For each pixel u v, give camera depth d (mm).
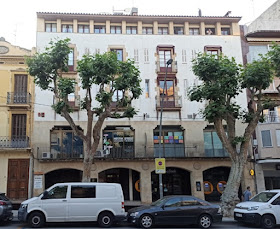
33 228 13617
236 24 28453
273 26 31828
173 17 27672
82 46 26453
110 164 24547
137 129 25578
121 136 25625
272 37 28047
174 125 26078
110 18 27188
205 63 18531
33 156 23969
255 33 27750
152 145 25469
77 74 25828
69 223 14758
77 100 25328
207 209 14398
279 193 14852
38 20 26375
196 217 14211
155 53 27094
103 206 14164
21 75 25141
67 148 24859
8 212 14891
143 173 24750
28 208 13766
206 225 14195
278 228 14305
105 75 17422
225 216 17188
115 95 25875
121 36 27078
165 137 26000
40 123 24594
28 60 17953
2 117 24234
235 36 28125
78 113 25250
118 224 15055
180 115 26203
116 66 17453
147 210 14094
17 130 24328
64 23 26969
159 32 28031
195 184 25000
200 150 25750
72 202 14016
